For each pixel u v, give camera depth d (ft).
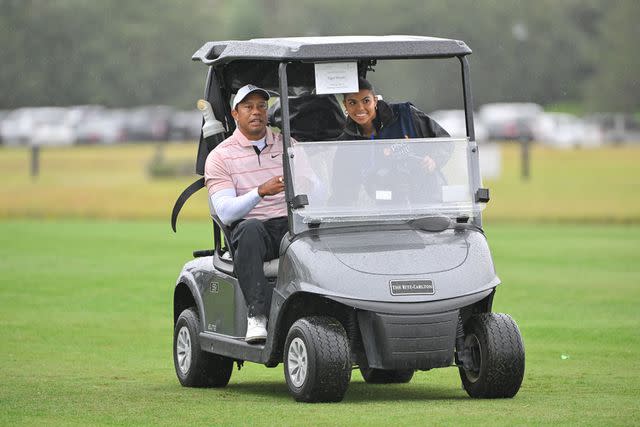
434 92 548.31
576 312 169.78
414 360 93.86
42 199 431.84
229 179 106.52
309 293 95.86
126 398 105.60
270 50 100.68
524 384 111.75
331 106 110.93
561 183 457.27
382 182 100.63
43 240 295.07
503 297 187.11
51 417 95.20
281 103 99.30
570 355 132.87
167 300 185.98
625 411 94.79
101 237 304.50
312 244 97.50
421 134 106.73
